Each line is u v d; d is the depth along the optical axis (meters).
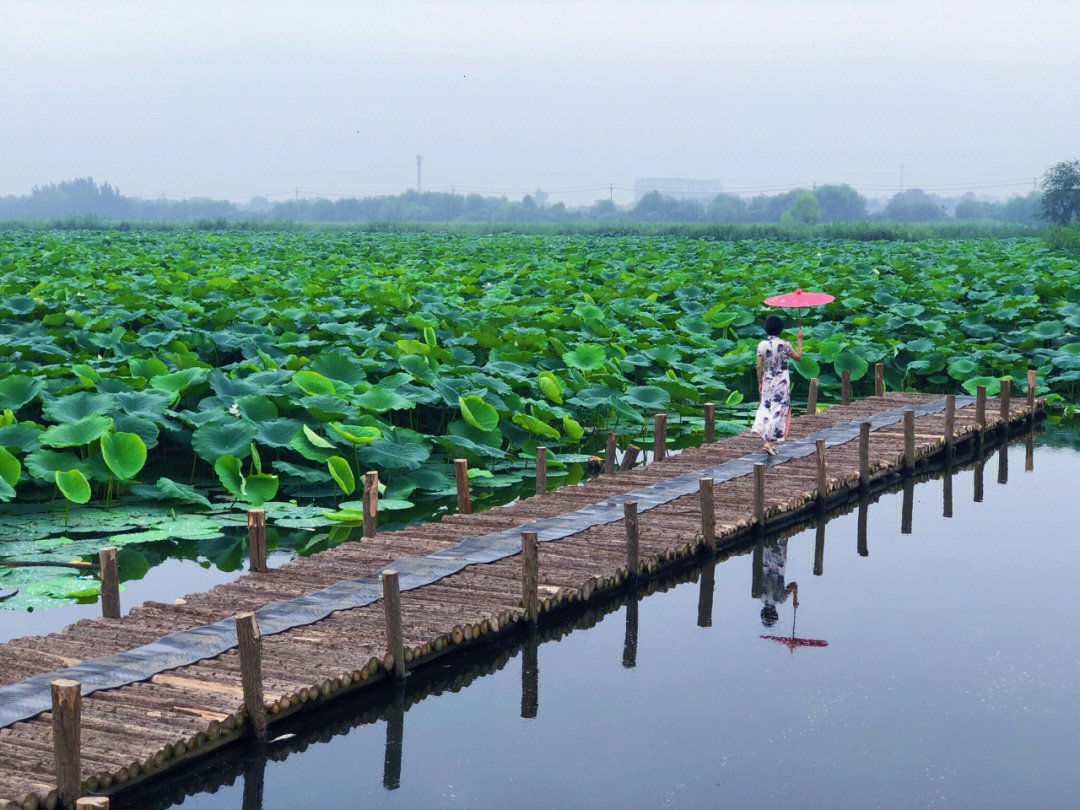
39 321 20.62
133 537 12.20
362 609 9.48
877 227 75.94
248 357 18.80
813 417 19.30
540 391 18.41
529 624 9.80
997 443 19.19
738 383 23.41
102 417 13.64
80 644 8.61
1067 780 7.29
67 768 6.42
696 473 14.82
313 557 10.98
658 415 15.62
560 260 43.34
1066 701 8.55
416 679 8.84
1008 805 6.95
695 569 12.01
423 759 7.74
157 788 7.09
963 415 19.34
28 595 10.46
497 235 81.81
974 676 9.05
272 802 7.18
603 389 18.78
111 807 6.87
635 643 9.91
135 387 15.75
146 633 8.87
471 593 9.98
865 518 14.23
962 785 7.22
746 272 33.69
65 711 6.38
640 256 42.25
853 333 25.05
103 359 17.19
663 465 15.36
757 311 27.03
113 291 25.84
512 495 14.95
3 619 9.99
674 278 30.92
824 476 14.09
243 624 7.47
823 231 78.19
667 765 7.55
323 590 9.84
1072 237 48.69
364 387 16.47
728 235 78.62
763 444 16.59
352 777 7.48
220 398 15.38
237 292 26.34
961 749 7.75
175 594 10.83
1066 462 17.67
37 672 8.02
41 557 11.62
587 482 14.38
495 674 9.27
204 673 8.06
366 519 11.84
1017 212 160.50
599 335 22.64
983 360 23.83
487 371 18.41
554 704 8.61
